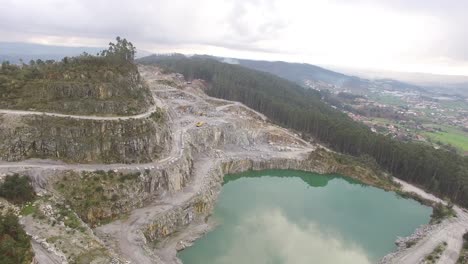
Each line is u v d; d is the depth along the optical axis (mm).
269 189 143500
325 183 159125
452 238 104250
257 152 172625
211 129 165750
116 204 90875
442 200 142250
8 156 89125
